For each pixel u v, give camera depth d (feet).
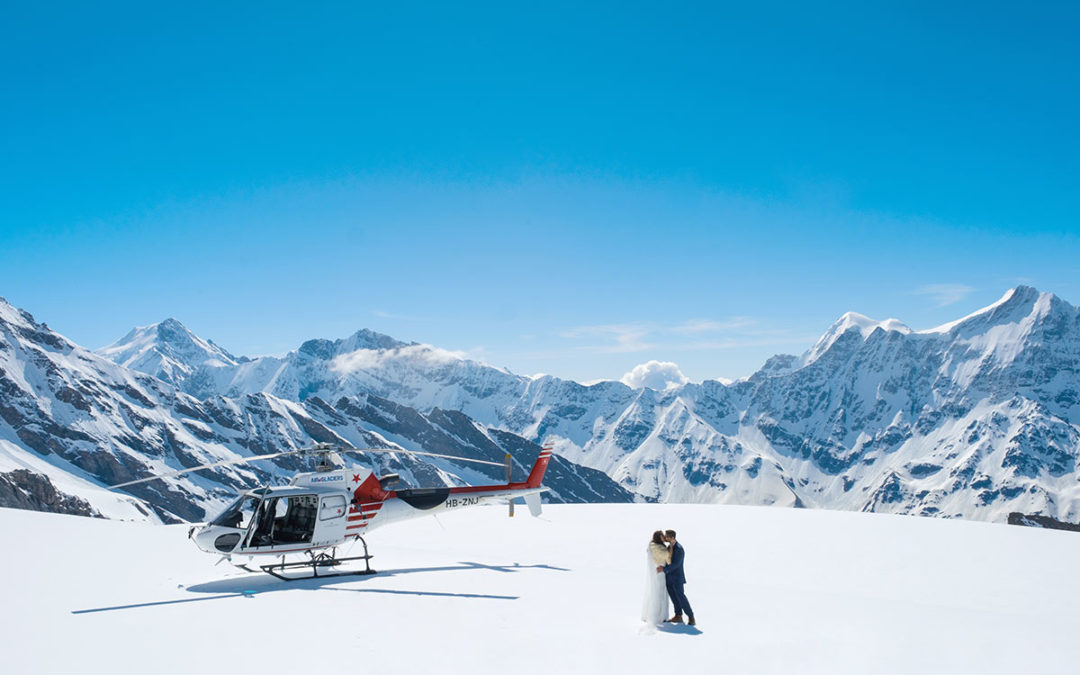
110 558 73.36
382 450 71.51
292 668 36.60
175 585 59.88
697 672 38.32
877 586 81.30
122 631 43.45
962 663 42.24
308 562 67.62
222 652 39.11
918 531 114.83
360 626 45.16
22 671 35.63
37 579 60.64
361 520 68.03
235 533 61.93
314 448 69.10
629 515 134.72
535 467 84.69
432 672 36.65
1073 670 41.73
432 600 54.39
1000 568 89.97
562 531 114.62
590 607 53.78
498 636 43.98
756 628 48.98
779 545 103.60
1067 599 76.38
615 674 37.50
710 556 96.43
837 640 46.16
